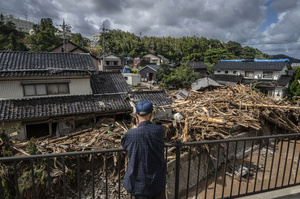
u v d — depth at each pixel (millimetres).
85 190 8203
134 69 43250
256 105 13180
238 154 10609
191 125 10359
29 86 10195
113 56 40000
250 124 11336
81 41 57469
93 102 11227
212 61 51781
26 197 7074
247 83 27500
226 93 17688
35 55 11266
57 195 7664
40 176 7445
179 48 70750
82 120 11352
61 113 9859
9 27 59156
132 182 1702
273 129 13836
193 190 8266
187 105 14477
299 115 14281
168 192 7574
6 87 9680
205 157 9312
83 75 11156
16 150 8430
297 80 20312
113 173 8836
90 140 9688
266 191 2832
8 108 9352
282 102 16000
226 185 8234
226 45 73938
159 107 11500
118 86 13141
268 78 26391
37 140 9500
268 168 9047
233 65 30938
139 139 1687
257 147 11523
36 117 9367
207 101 14766
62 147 8859
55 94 10852
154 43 66500
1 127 8602
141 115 1787
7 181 7113
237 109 13305
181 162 8328
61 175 7715
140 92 12461
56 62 11156
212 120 10586
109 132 10391
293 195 2986
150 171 1688
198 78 29047
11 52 10914
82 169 8812
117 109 11219
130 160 1722
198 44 62188
